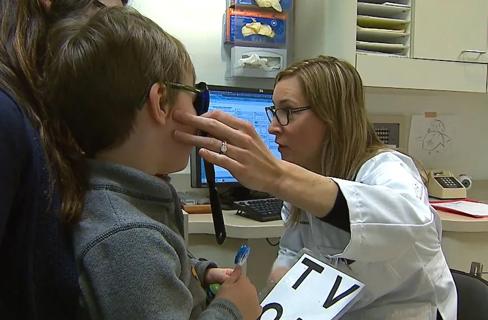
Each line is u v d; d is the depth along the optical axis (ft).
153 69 2.13
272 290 3.13
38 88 1.95
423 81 6.21
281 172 2.68
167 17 6.34
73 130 2.07
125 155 2.15
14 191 1.66
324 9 6.07
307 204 2.77
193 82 2.43
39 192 1.74
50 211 1.78
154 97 2.13
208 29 6.50
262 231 4.70
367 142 3.76
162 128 2.22
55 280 1.77
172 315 1.89
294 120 3.62
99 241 1.88
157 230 2.00
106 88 2.04
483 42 6.47
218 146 2.46
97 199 1.99
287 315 2.89
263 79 6.69
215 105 5.82
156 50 2.17
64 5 2.33
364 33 5.99
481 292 3.57
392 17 6.24
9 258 1.72
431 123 7.52
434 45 6.23
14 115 1.70
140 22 2.21
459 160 7.75
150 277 1.87
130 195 2.08
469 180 7.05
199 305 2.39
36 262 1.74
